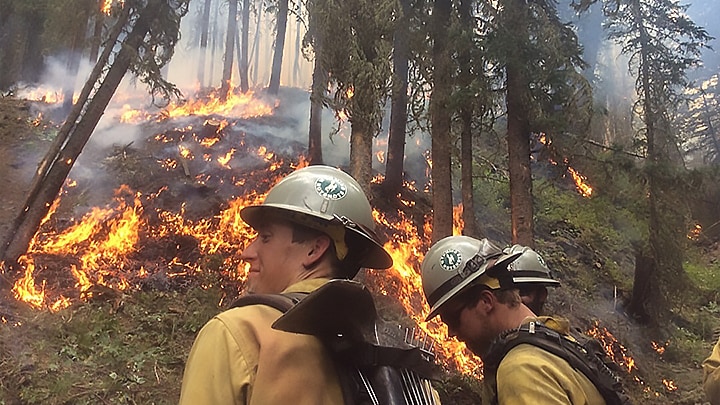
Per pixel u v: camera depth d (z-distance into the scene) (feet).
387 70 25.76
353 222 5.62
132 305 24.97
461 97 30.07
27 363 19.61
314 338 4.84
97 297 24.77
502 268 7.93
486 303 7.89
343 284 4.56
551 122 30.73
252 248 5.83
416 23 32.37
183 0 28.45
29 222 25.89
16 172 35.65
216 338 4.69
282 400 4.43
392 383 4.92
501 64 30.76
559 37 31.89
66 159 26.99
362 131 25.50
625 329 40.34
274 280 5.57
